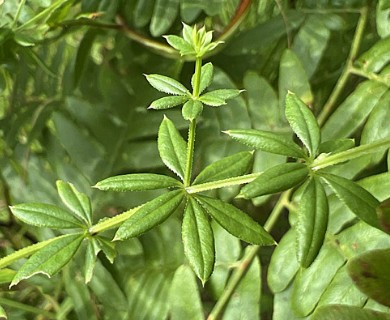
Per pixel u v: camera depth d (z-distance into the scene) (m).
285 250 0.26
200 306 0.26
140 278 0.29
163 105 0.21
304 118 0.22
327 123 0.27
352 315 0.21
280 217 0.28
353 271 0.21
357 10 0.28
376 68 0.27
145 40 0.30
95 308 0.29
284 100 0.28
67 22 0.29
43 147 0.30
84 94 0.30
